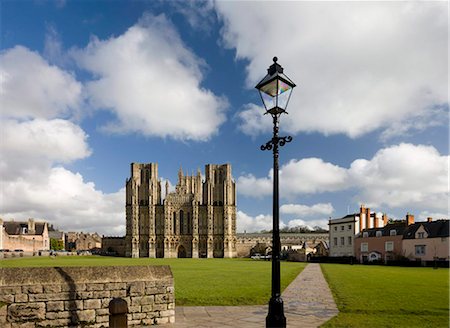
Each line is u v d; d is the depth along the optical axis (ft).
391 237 262.47
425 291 70.23
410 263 217.36
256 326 41.16
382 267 187.32
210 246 490.90
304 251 336.49
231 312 48.96
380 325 40.86
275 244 35.06
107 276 41.57
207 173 507.71
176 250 497.05
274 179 36.27
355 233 303.27
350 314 47.39
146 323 42.42
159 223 499.10
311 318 45.14
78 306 39.63
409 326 40.37
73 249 621.72
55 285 38.81
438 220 240.73
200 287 76.59
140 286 42.70
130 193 495.41
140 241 491.31
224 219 495.00
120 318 30.58
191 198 506.89
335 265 207.21
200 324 42.32
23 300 37.37
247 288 74.84
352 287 77.71
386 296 63.21
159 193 510.17
